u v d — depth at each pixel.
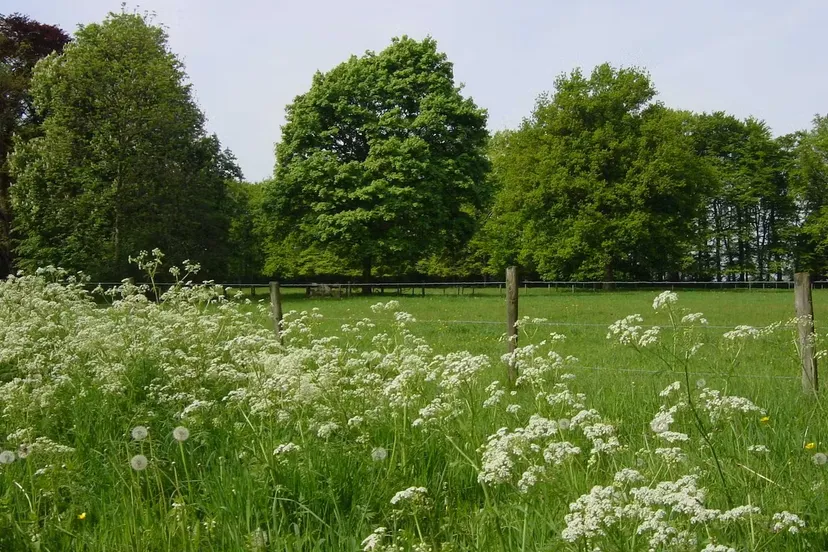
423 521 4.47
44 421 6.63
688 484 3.60
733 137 62.59
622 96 48.62
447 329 17.00
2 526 4.44
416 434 5.65
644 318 19.73
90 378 8.02
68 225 33.56
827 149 59.53
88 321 9.41
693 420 5.68
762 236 64.81
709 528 3.78
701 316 5.32
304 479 4.88
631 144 48.00
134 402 7.00
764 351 11.33
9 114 35.69
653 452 5.10
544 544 3.90
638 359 10.95
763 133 62.72
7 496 4.69
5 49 37.38
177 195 35.84
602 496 3.42
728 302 25.62
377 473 5.09
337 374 6.96
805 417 6.41
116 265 33.38
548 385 7.57
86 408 6.89
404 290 43.25
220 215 37.75
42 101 34.12
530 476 3.91
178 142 36.28
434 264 62.19
